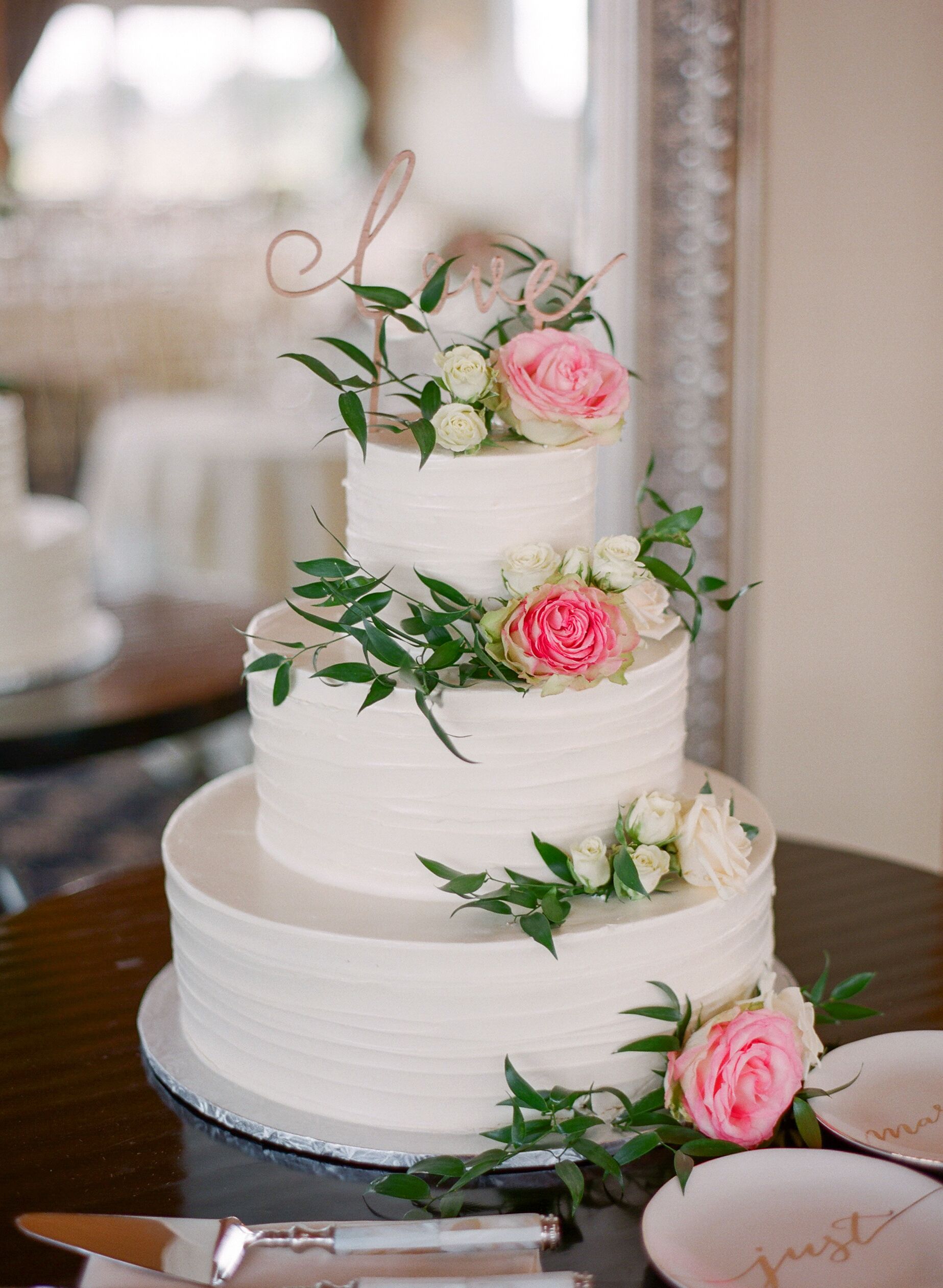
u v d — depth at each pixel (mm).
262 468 5141
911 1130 1404
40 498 6160
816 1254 1208
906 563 2957
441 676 1430
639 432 2816
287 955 1402
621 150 2703
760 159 2689
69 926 2039
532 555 1389
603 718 1410
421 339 3238
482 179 4852
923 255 2797
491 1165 1327
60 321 6176
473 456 1437
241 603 3832
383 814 1443
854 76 2699
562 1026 1389
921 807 3104
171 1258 1225
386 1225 1263
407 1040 1388
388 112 5961
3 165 6875
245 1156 1431
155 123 7070
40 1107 1532
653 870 1402
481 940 1357
